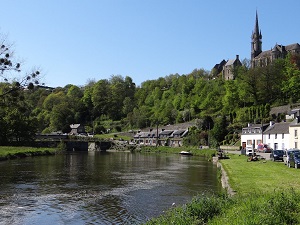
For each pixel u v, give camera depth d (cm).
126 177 3712
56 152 8962
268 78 11106
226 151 7494
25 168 4612
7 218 1934
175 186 3031
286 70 11331
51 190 2839
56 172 4166
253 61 16075
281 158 4322
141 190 2831
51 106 18525
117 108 19088
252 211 1154
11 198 2488
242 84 11425
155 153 9600
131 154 9069
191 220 1296
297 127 6028
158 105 17650
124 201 2378
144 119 16038
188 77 19488
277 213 1103
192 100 15175
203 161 6212
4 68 1772
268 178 2591
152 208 2153
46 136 12044
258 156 5159
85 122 18662
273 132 7044
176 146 10850
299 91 10238
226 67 16988
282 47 15625
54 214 2023
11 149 7731
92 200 2420
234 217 1125
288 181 2389
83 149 12006
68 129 17188
